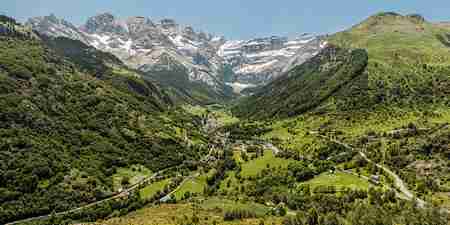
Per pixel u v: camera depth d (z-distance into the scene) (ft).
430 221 631.15
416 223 627.05
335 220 641.40
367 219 640.99
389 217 640.99
